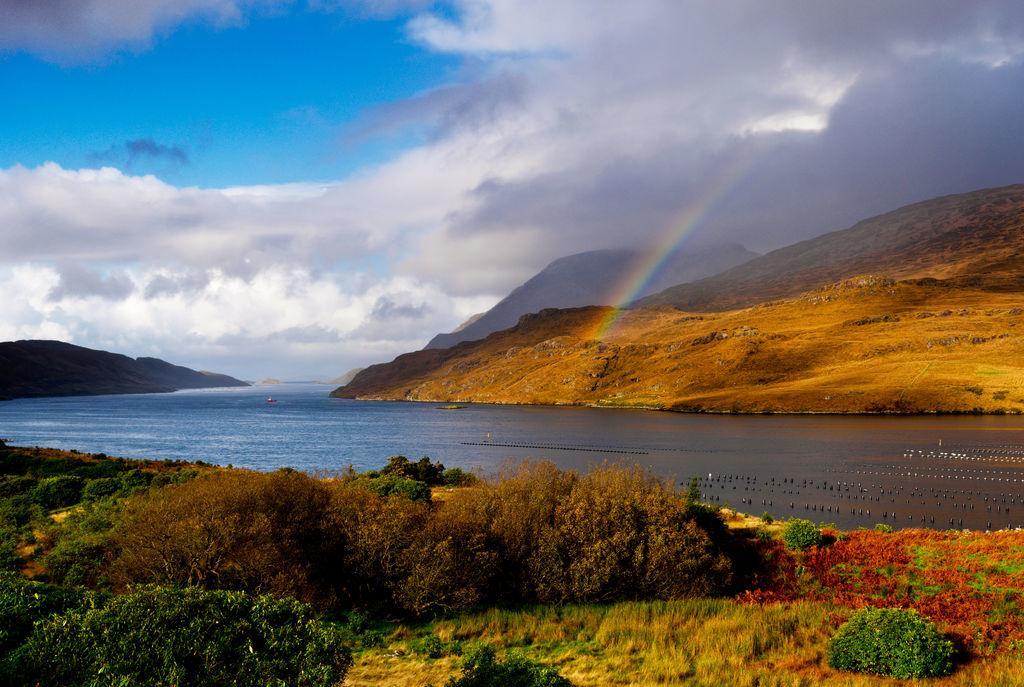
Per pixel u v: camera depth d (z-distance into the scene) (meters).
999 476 82.94
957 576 26.25
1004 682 15.46
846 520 58.75
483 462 113.81
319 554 26.08
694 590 26.72
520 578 26.53
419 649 19.66
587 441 147.38
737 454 112.81
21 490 49.91
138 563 23.33
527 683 13.40
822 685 15.91
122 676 12.38
